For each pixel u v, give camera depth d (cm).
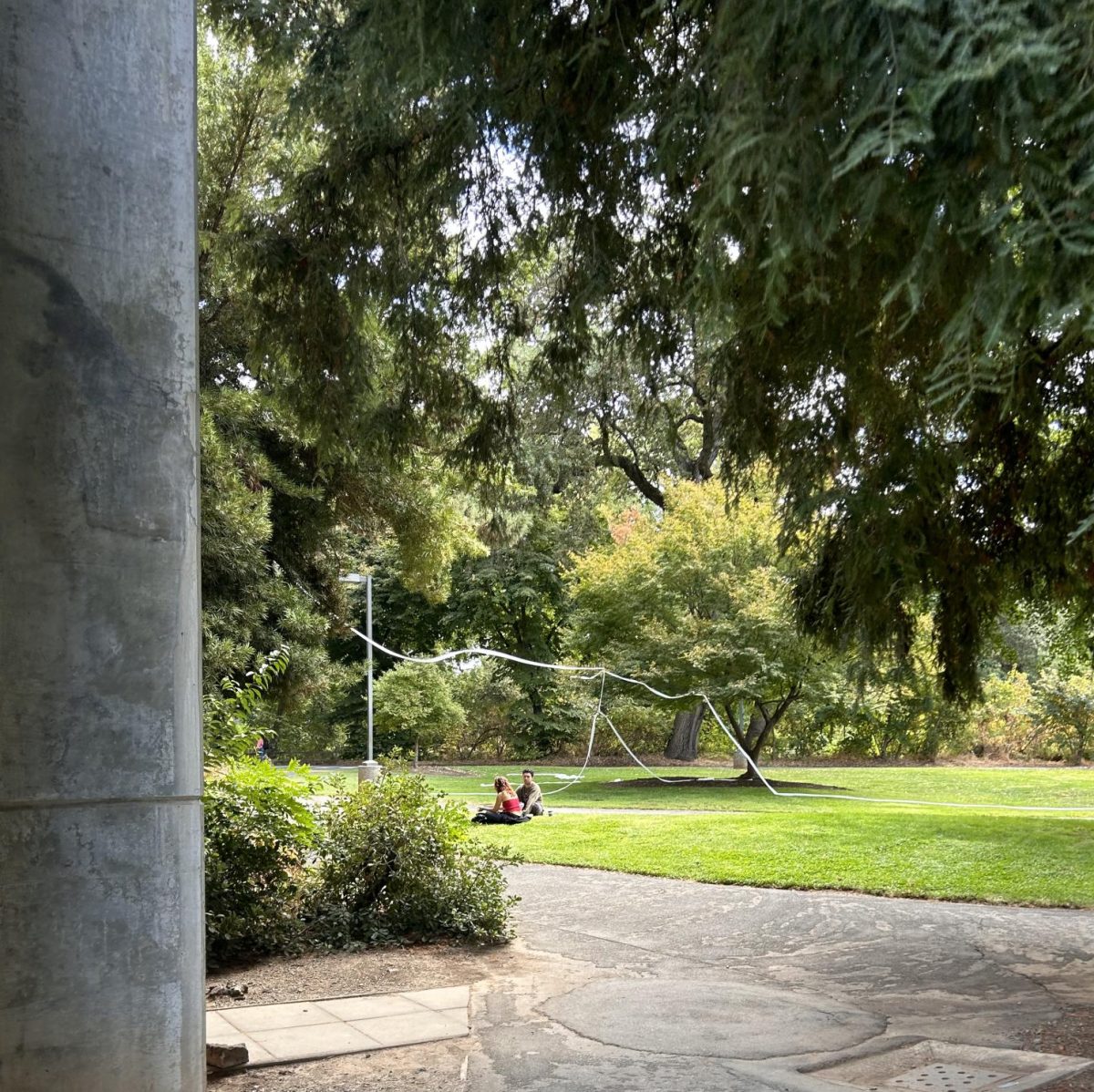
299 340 612
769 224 334
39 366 237
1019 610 754
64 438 239
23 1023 230
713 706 2945
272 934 781
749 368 589
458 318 625
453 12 437
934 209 289
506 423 656
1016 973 716
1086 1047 529
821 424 581
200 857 263
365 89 479
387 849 850
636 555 2859
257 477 1727
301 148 667
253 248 596
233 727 861
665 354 604
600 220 559
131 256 251
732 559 2786
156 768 249
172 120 262
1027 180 265
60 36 244
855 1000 646
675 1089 478
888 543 569
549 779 3056
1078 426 591
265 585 1798
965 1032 566
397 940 821
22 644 233
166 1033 248
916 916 930
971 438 586
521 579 4106
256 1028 586
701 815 1777
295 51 537
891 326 518
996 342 273
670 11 445
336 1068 519
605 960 773
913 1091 462
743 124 304
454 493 1892
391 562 4294
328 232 595
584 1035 572
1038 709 3512
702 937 858
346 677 3152
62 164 242
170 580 254
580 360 626
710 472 3027
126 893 243
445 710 4062
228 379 1739
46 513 237
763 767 3588
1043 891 1024
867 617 602
